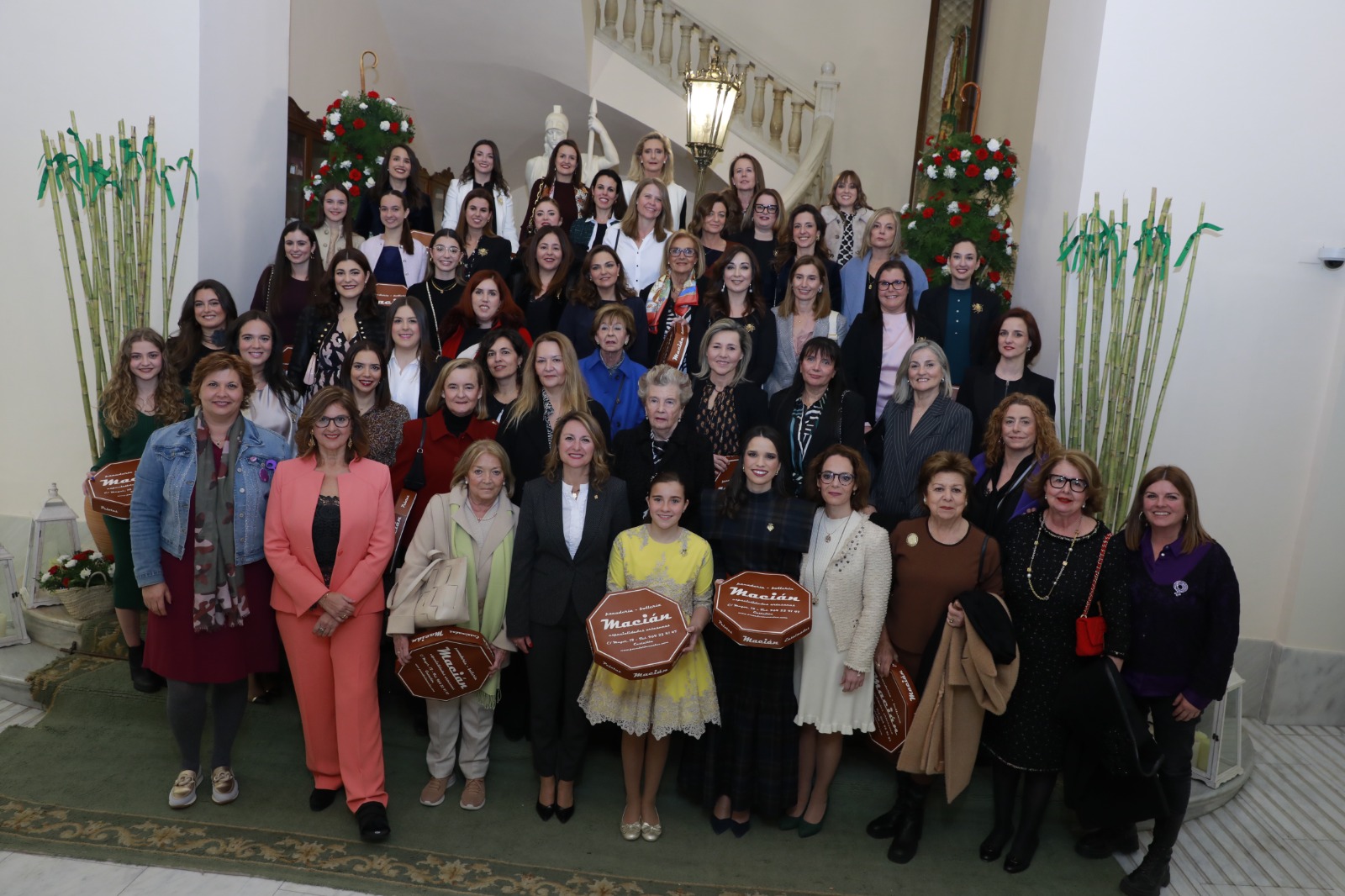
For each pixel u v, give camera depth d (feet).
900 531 10.59
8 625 13.76
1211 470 14.76
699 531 10.66
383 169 19.08
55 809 10.20
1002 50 27.37
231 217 15.53
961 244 13.67
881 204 31.22
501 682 11.67
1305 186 13.97
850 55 30.81
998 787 10.52
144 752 11.36
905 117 30.86
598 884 9.55
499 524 10.59
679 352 13.29
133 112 14.53
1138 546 10.08
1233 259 14.20
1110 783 10.21
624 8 27.37
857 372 13.42
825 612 10.16
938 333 13.65
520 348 11.98
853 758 11.76
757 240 15.66
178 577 9.81
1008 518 10.96
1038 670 10.01
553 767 10.61
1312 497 14.60
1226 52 13.75
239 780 10.94
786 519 10.21
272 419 11.95
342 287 13.07
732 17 31.04
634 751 10.19
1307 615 14.97
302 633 9.93
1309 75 13.73
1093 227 13.70
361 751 10.02
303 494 9.76
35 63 14.70
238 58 15.49
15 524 15.60
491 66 26.91
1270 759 13.85
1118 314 13.41
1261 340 14.39
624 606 9.44
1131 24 13.75
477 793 10.73
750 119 28.19
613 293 13.67
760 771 10.28
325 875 9.41
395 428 11.48
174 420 11.87
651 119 26.84
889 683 10.34
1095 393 13.46
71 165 14.11
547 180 17.19
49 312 15.28
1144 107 13.87
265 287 14.78
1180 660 9.86
